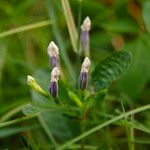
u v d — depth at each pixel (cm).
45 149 23
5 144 25
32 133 24
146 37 27
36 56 29
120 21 29
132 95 25
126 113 20
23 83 27
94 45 29
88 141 23
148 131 19
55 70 17
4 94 27
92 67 26
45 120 22
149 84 27
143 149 24
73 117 19
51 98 18
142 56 26
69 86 19
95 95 19
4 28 29
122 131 25
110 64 19
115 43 29
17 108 24
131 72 25
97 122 21
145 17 25
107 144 22
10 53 29
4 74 28
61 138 22
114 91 25
